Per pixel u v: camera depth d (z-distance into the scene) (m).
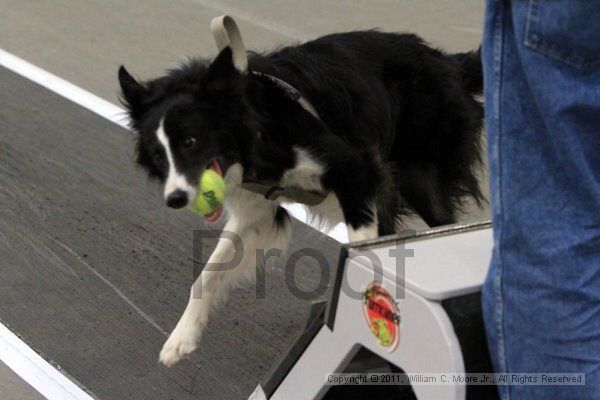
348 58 6.06
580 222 3.36
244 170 5.90
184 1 12.91
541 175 3.40
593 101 3.24
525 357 3.51
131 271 7.09
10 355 6.19
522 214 3.44
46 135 9.34
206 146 5.71
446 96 6.31
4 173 8.66
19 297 6.85
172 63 10.77
